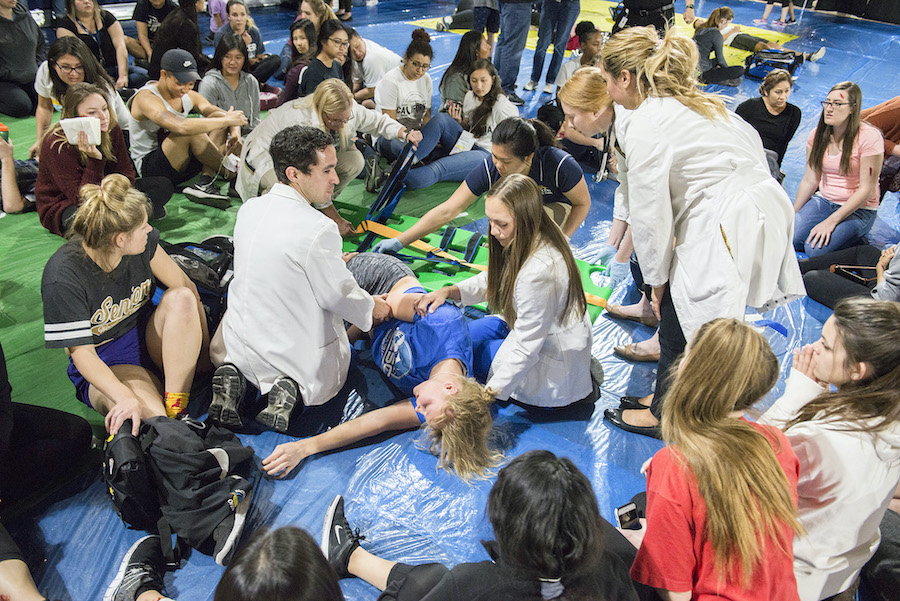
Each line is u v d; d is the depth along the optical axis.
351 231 4.23
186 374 2.72
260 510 2.51
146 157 4.60
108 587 2.20
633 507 2.26
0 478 2.34
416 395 2.67
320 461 2.73
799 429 1.82
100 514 2.48
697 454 1.57
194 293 2.98
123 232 2.42
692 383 1.64
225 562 2.28
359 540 2.33
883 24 12.34
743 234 2.41
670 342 2.69
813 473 1.79
